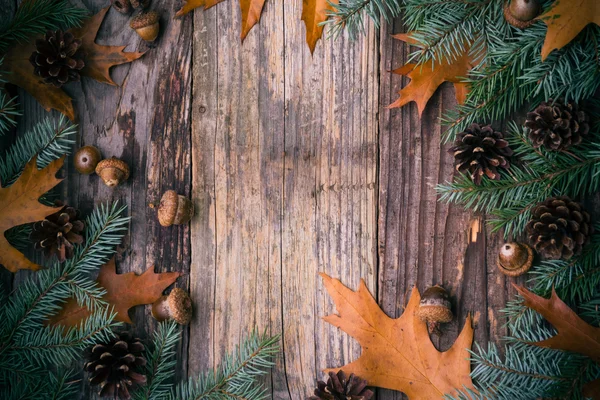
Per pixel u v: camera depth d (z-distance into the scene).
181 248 0.74
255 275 0.73
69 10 0.73
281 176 0.73
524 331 0.70
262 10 0.73
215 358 0.74
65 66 0.71
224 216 0.74
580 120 0.65
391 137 0.71
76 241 0.72
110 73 0.75
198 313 0.74
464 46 0.68
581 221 0.65
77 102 0.75
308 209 0.73
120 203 0.75
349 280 0.72
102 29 0.74
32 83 0.73
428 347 0.70
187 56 0.74
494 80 0.66
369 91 0.72
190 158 0.74
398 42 0.71
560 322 0.64
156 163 0.74
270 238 0.73
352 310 0.71
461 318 0.71
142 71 0.74
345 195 0.72
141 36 0.73
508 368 0.67
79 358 0.74
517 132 0.67
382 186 0.72
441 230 0.71
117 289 0.74
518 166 0.69
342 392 0.69
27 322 0.72
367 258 0.72
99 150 0.75
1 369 0.72
